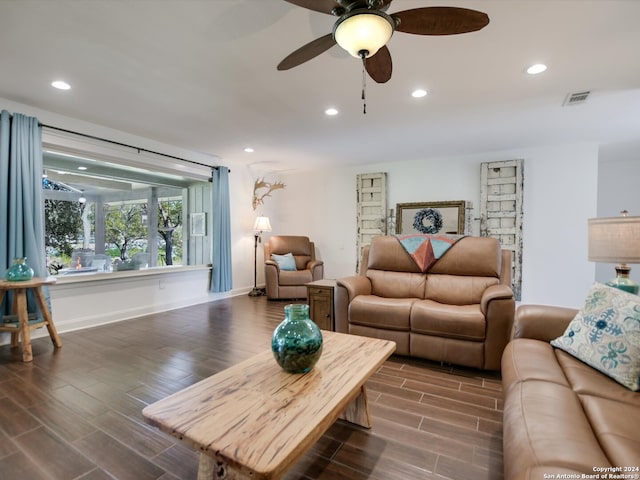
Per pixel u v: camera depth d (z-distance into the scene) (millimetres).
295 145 4461
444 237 3340
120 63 2293
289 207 6570
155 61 2266
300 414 1151
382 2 1339
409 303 2840
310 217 6363
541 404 1200
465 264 3119
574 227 4383
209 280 5188
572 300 4402
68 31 1928
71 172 3980
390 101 2951
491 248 3080
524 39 2008
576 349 1637
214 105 3029
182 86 2639
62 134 3311
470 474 1455
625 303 1552
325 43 1580
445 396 2180
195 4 1708
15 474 1447
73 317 3594
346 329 3061
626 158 5191
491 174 4754
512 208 4625
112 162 3824
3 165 2854
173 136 4023
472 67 2352
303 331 1482
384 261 3488
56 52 2150
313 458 1565
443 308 2684
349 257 5992
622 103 2998
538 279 4559
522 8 1729
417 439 1712
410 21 1412
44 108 3098
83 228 4215
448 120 3457
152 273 4387
